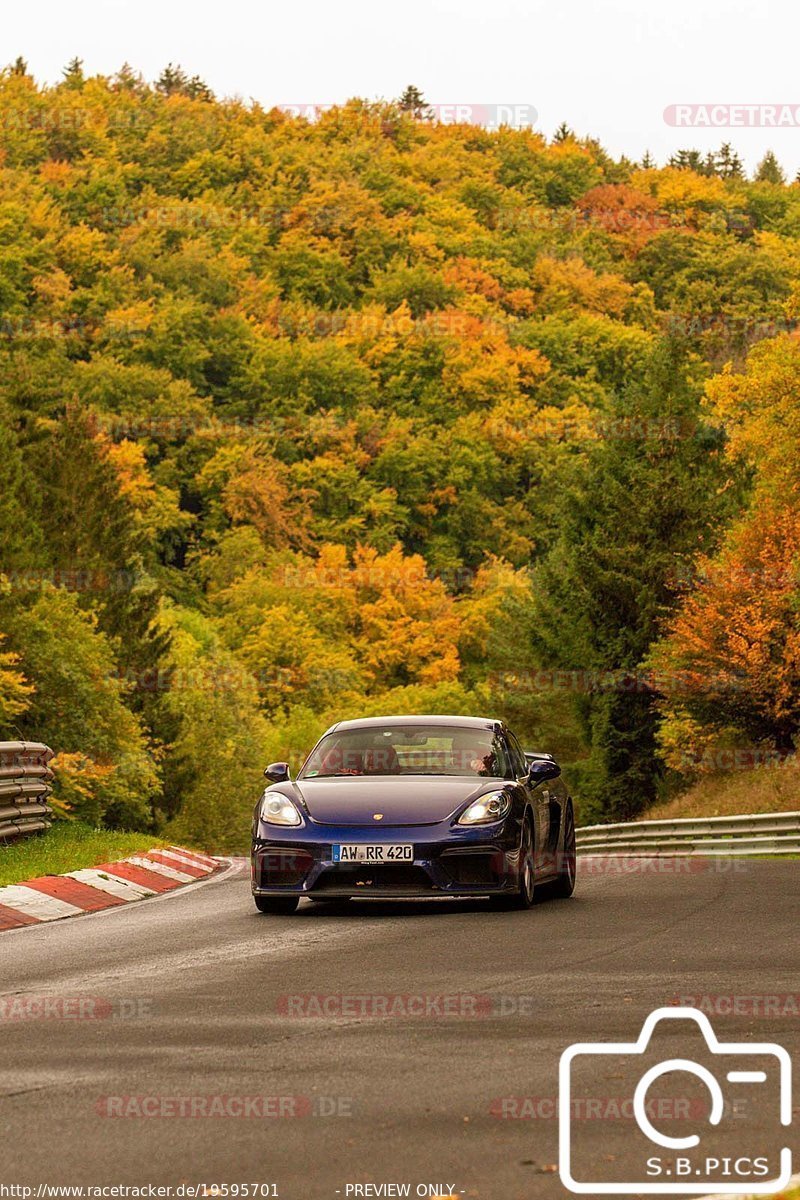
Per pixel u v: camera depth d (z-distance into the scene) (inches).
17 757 880.9
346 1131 254.2
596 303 7514.8
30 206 7455.7
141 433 6840.6
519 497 7096.5
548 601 2669.8
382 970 447.2
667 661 2114.9
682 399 2679.6
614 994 394.3
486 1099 275.9
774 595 2039.9
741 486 2576.3
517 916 595.5
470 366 7199.8
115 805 2748.5
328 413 7185.0
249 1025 357.7
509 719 3636.8
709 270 7534.5
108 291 7253.9
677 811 2033.7
